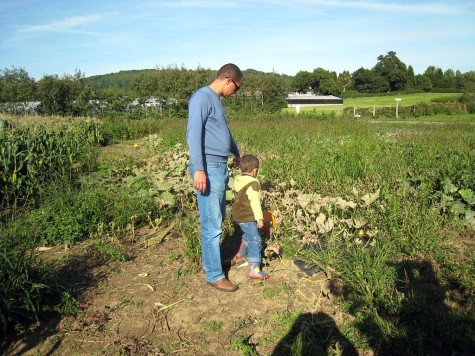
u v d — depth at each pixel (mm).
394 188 6352
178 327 3473
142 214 5914
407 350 3002
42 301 3740
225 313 3637
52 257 4887
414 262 4219
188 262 4633
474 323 3240
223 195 3992
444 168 7121
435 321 3252
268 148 11766
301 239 4988
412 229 4777
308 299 3789
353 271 3922
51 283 3980
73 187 8023
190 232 5070
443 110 36938
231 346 3207
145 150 13688
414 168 7820
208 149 3805
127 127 20875
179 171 8109
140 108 31500
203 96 3674
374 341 3166
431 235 4648
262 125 19297
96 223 5637
